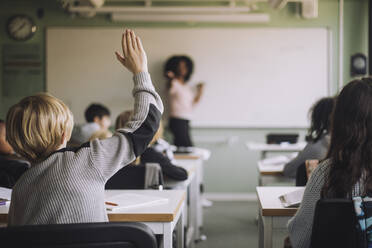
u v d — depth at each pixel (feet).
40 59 19.90
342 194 4.51
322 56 19.34
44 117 4.36
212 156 19.89
